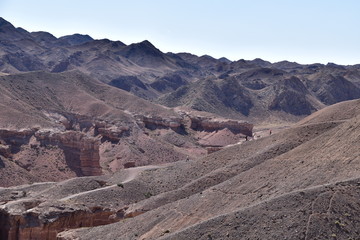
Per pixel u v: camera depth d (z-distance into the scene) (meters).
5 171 144.50
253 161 105.31
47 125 185.38
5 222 95.12
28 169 156.25
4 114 180.12
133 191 112.06
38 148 165.62
